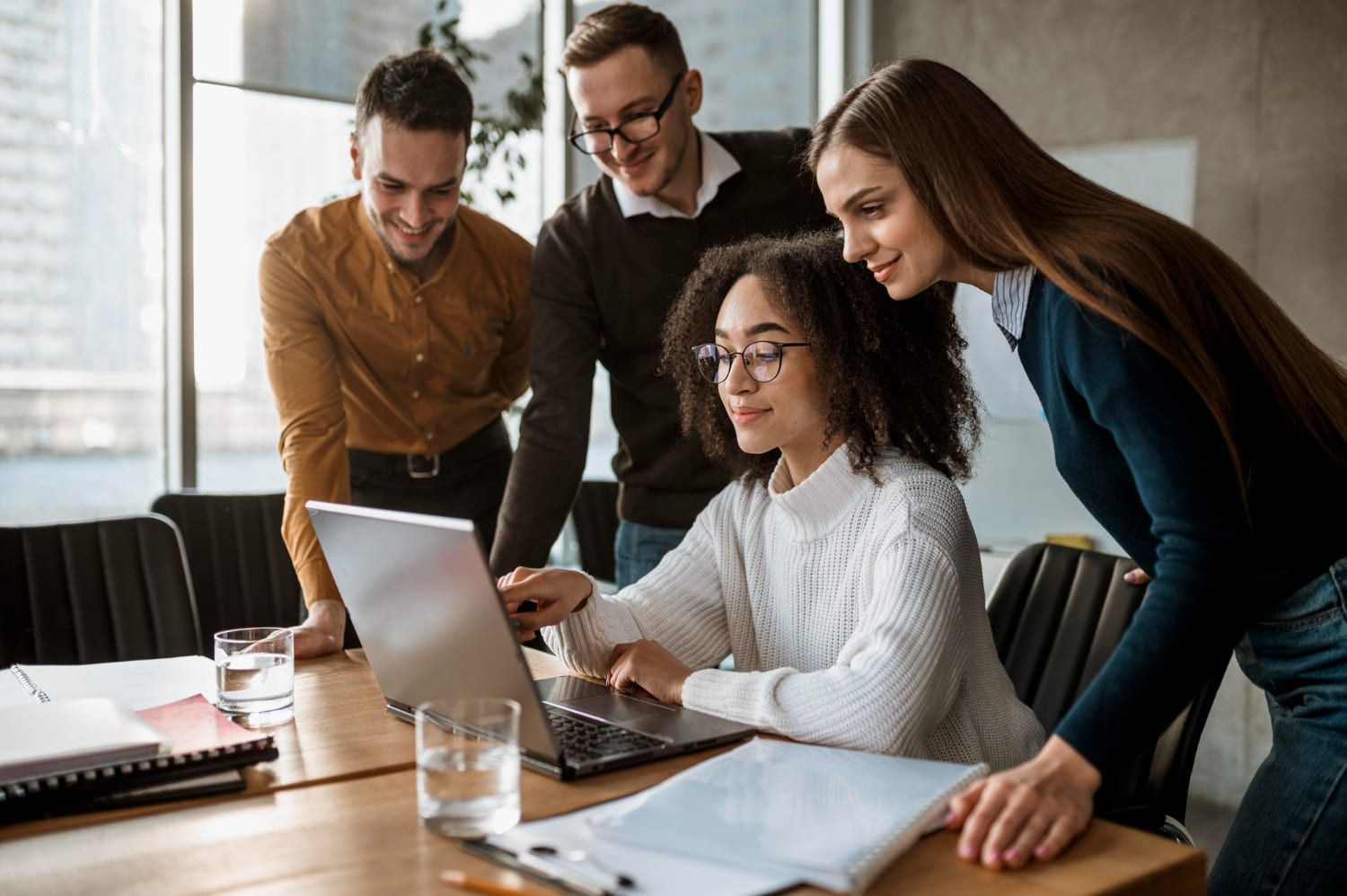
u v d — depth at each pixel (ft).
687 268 8.00
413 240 7.62
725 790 3.65
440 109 7.26
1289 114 13.21
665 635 5.61
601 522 11.34
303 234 8.06
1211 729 12.76
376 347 8.32
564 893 3.03
